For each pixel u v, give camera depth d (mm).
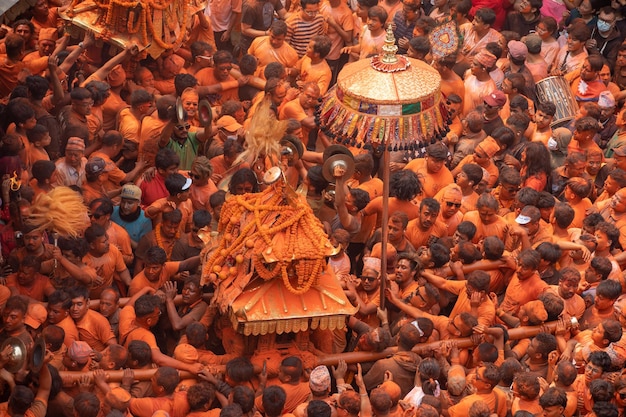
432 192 23422
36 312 18734
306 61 27750
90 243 20297
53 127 23156
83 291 19172
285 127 20344
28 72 24875
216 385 18641
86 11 25188
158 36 25219
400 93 19047
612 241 21891
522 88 26359
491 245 20938
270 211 19047
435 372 18500
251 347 19344
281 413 18078
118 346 18516
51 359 18094
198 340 19016
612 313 20562
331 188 22141
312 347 19406
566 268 20453
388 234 21297
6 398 17766
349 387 18422
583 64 27328
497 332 19297
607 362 18641
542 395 18000
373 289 20406
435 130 19391
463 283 20609
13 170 20922
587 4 29641
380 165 24844
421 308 20375
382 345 19156
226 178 22656
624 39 29422
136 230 21750
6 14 21938
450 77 26609
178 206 21922
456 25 26734
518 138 24828
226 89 26422
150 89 25781
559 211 22109
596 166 24219
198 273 20828
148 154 23719
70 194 19938
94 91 24047
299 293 18750
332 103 19609
